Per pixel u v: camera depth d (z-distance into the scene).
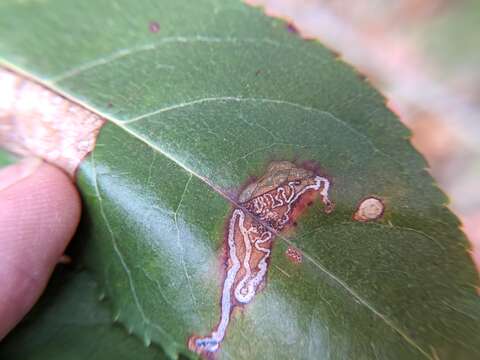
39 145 0.07
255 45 0.07
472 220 0.13
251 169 0.07
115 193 0.07
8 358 0.07
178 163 0.07
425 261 0.06
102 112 0.07
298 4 0.15
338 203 0.06
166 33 0.07
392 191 0.06
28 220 0.07
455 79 0.14
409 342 0.06
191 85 0.07
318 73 0.07
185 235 0.06
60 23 0.07
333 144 0.07
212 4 0.07
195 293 0.07
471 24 0.14
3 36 0.07
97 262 0.07
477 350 0.06
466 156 0.14
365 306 0.06
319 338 0.06
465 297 0.06
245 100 0.07
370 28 0.15
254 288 0.06
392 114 0.07
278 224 0.06
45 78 0.07
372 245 0.06
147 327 0.07
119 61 0.07
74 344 0.07
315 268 0.06
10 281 0.07
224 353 0.06
